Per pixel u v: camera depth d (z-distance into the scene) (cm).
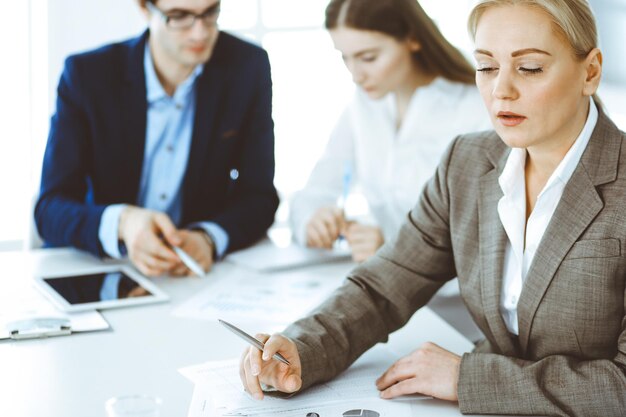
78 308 166
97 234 197
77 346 148
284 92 328
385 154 235
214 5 199
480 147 143
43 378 134
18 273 191
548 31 114
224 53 223
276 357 125
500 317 134
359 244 205
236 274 194
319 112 335
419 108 225
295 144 337
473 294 138
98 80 212
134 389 129
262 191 229
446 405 124
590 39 117
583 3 116
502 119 119
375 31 207
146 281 185
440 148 225
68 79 213
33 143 285
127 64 214
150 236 189
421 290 151
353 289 147
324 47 327
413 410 122
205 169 223
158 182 223
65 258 205
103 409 123
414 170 228
